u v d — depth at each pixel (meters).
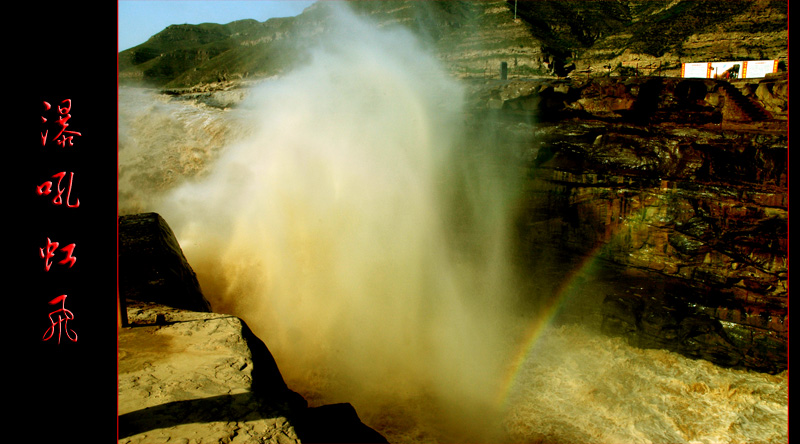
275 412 7.31
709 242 23.44
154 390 7.60
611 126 27.70
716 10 40.03
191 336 9.69
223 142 36.97
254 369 8.54
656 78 27.58
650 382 20.73
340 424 8.88
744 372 20.89
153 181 35.75
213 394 7.61
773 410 18.84
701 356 21.95
